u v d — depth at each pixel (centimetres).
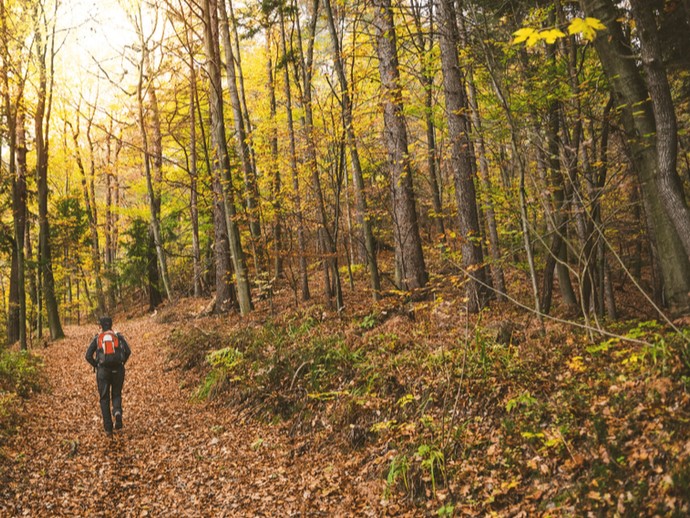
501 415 582
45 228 2162
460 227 1150
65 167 2828
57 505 584
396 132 1209
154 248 2922
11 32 1736
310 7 1862
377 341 896
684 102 1277
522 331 823
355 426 691
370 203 1483
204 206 2338
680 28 1024
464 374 664
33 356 1467
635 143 674
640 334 584
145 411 973
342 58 1207
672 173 581
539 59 1004
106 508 586
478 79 1107
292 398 849
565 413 514
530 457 500
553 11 1058
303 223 1647
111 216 3391
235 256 1653
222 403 962
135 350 1653
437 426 604
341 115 1220
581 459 453
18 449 736
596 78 903
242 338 1210
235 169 1825
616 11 680
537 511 439
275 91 2144
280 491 609
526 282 1678
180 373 1233
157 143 2536
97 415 945
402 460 560
